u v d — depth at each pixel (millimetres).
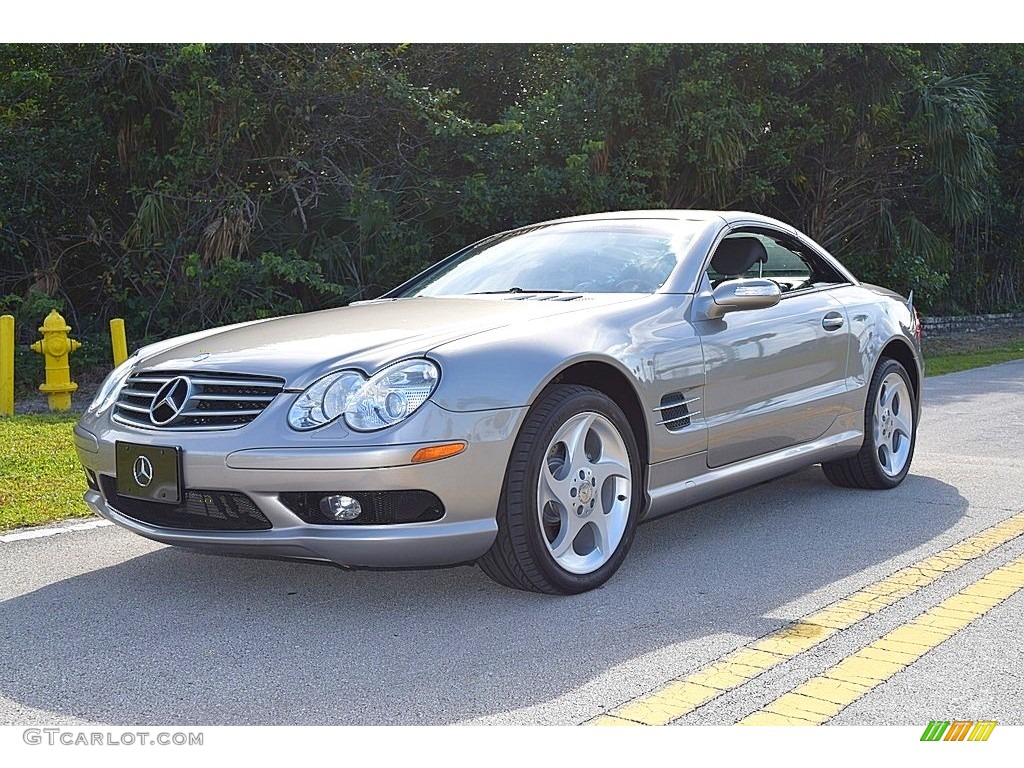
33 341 12938
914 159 18594
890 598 3793
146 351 4301
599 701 2895
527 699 2916
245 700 2941
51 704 2926
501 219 13711
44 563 4383
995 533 4746
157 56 12719
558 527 3900
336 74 12930
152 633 3506
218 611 3736
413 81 14906
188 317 13297
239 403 3633
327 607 3771
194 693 2992
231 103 12633
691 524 5020
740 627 3496
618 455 4004
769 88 16078
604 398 3928
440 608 3746
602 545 3967
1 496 5543
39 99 13570
